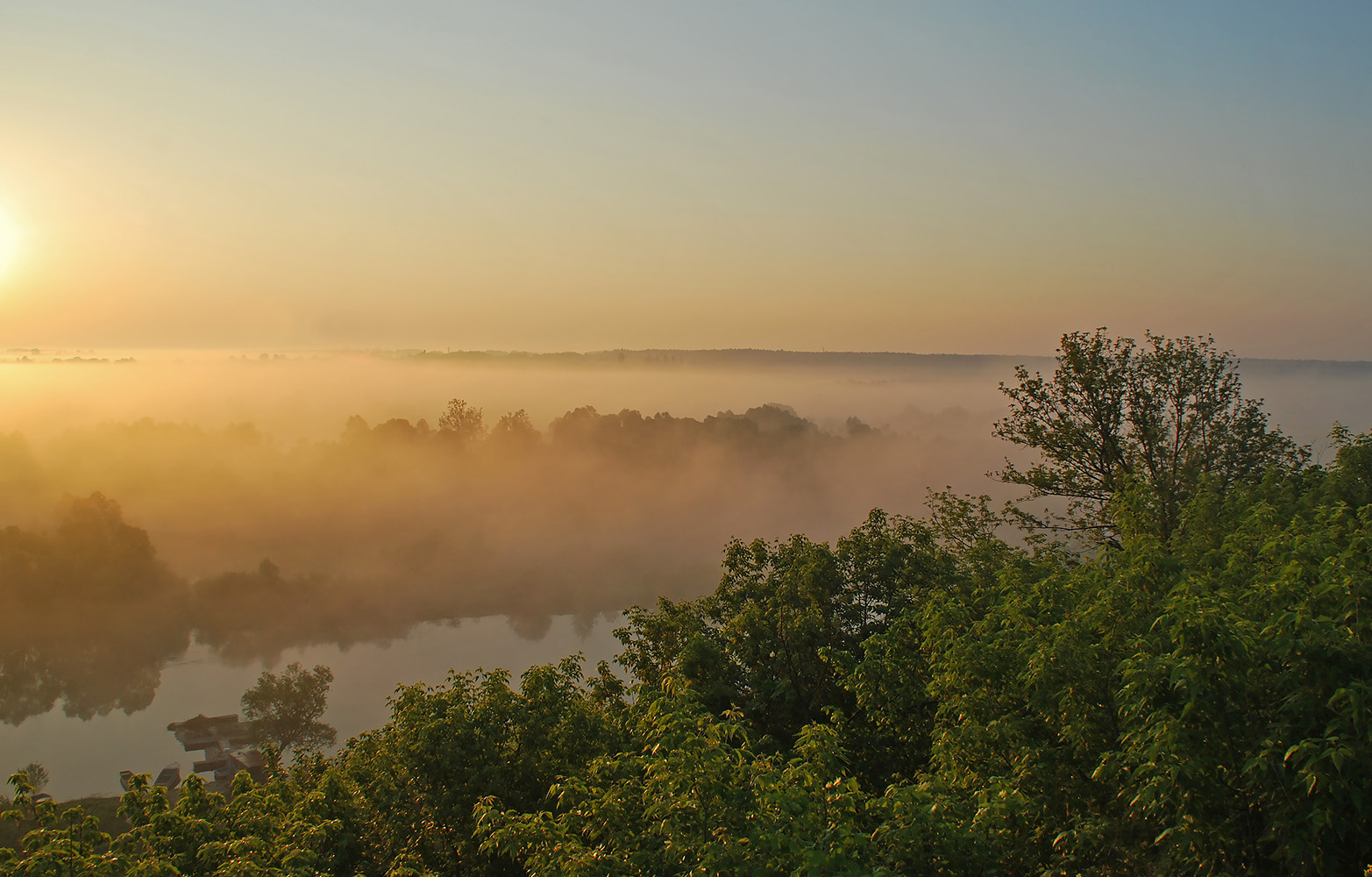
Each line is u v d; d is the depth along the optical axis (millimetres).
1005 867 11406
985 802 10062
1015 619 14484
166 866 12727
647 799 10891
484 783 16859
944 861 9617
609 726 19641
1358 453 24828
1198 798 9641
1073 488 32094
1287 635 9891
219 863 13945
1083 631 12859
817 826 9672
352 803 18047
